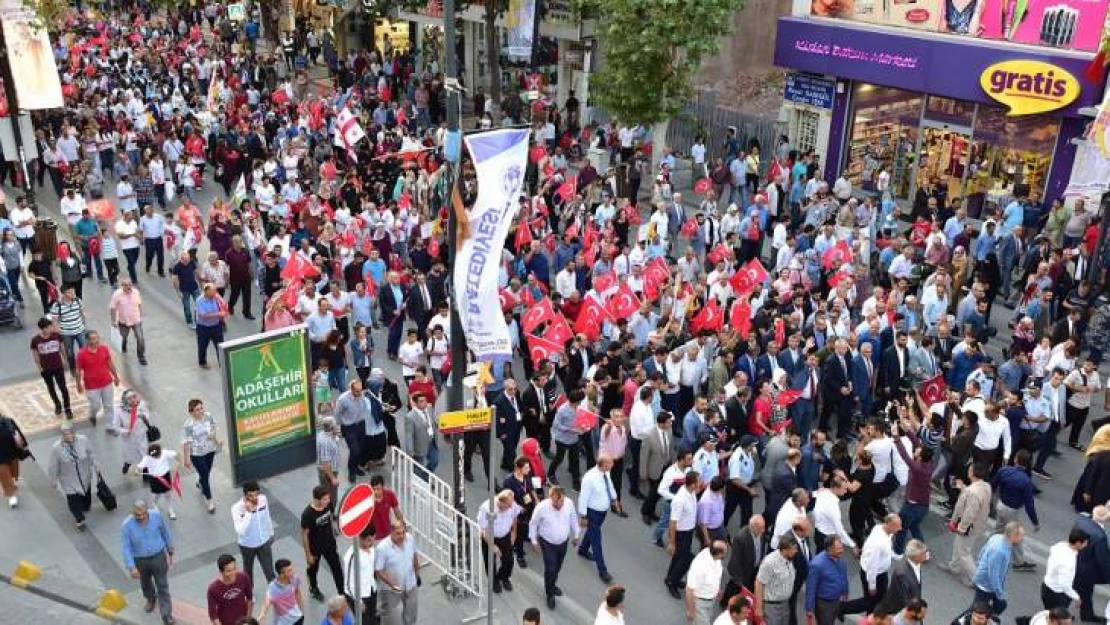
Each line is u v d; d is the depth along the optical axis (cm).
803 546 1148
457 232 1235
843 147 2914
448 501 1323
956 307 2038
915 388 1620
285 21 5131
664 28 2602
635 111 2769
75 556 1327
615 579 1318
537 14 3106
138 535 1150
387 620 1131
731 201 2794
